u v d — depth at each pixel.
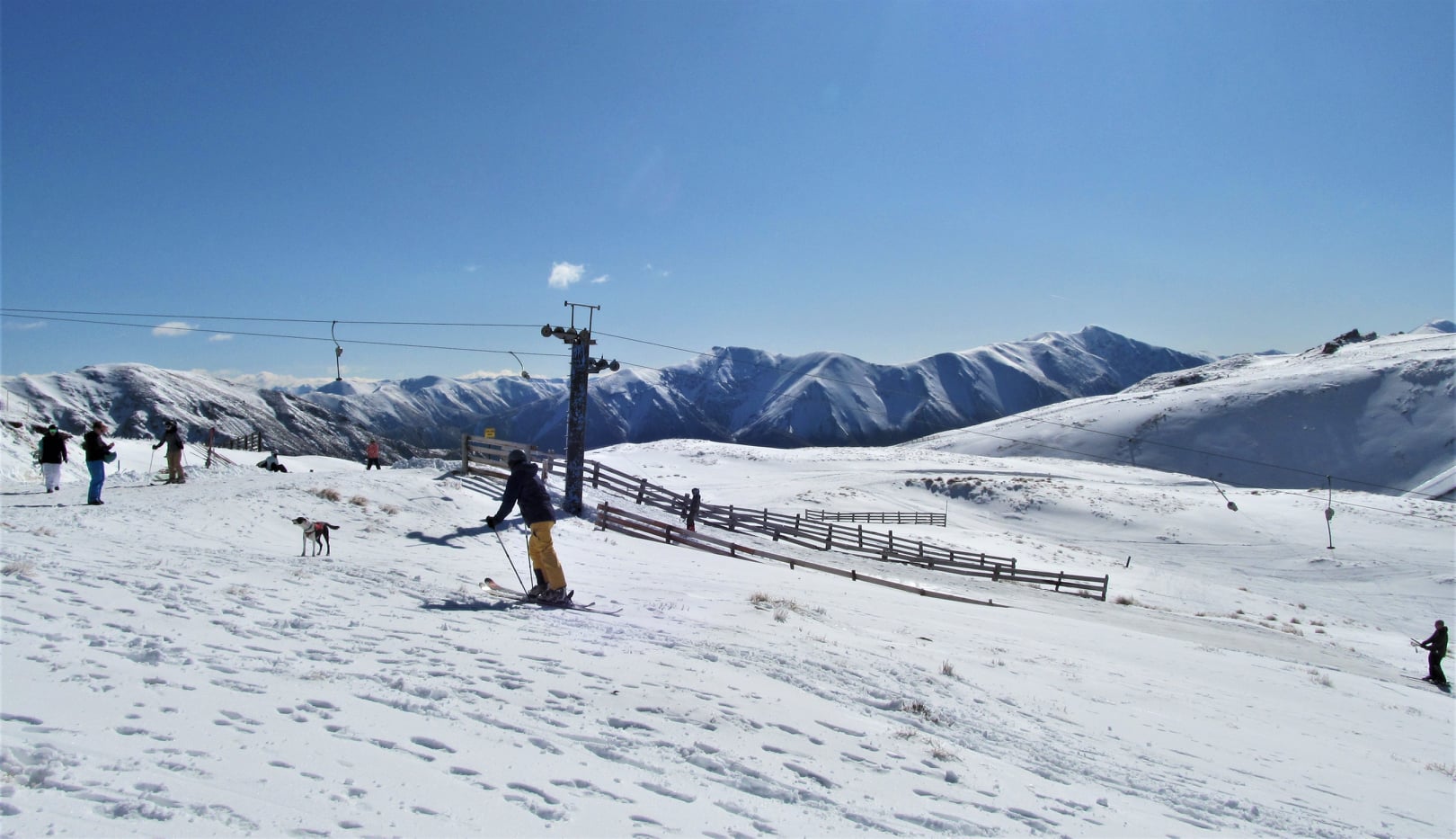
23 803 2.93
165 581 8.05
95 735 3.73
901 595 20.09
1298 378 162.50
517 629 7.83
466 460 28.36
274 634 6.32
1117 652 15.18
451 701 5.14
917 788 5.06
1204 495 74.88
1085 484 79.81
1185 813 5.87
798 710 6.25
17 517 12.64
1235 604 37.88
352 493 19.98
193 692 4.56
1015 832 4.63
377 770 3.84
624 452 92.06
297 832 3.08
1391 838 6.32
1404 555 50.88
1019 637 14.85
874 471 86.38
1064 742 7.39
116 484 22.00
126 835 2.80
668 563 18.84
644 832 3.64
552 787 4.00
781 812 4.25
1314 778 8.09
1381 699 15.23
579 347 25.91
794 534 34.28
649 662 6.96
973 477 82.12
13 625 5.46
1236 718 10.68
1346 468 131.75
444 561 14.30
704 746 5.04
